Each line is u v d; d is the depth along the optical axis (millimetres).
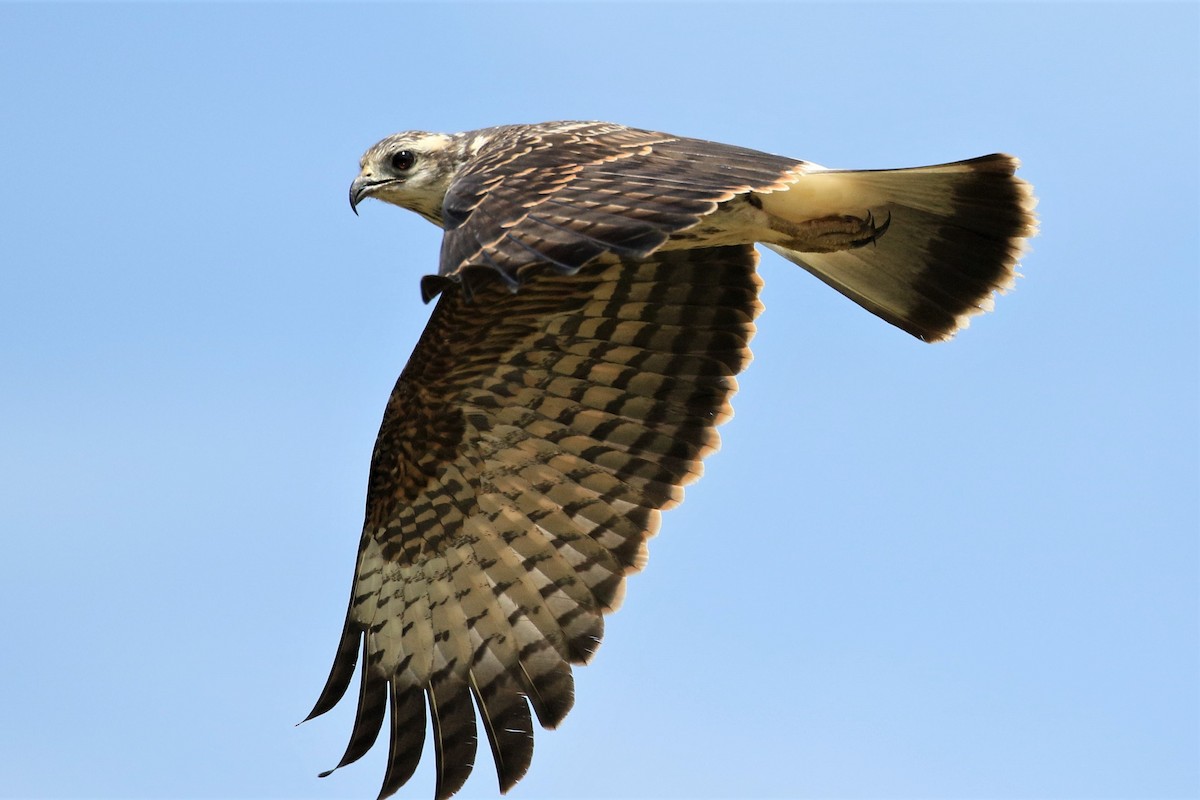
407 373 12445
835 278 12109
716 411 12328
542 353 12375
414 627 12672
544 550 12570
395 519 12844
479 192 9359
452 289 11906
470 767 12289
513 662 12422
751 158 10055
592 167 9703
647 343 12297
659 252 11938
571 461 12578
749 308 12156
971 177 11242
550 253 8664
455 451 12695
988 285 11555
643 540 12422
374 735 12508
